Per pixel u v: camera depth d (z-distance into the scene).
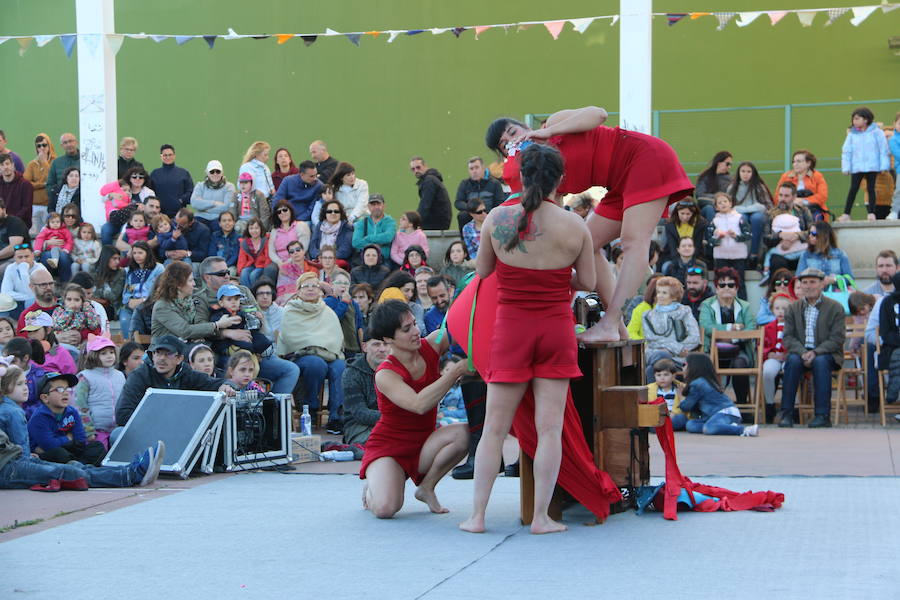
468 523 5.39
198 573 4.55
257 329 9.38
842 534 5.16
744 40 15.73
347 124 17.12
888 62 15.23
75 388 8.38
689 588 4.18
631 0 12.23
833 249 11.70
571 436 5.46
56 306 10.69
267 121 17.33
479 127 16.67
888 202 13.67
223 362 9.29
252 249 12.45
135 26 17.56
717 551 4.84
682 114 15.22
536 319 5.18
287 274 12.12
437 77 16.80
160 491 6.87
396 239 12.48
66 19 17.58
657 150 5.70
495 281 5.45
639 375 6.27
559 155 5.13
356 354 10.62
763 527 5.37
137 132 17.62
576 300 5.98
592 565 4.60
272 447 7.98
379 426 5.90
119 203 13.38
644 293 11.75
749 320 10.70
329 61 17.12
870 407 10.77
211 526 5.59
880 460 7.70
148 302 10.14
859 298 11.03
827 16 15.41
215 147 17.44
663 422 5.76
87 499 6.58
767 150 14.99
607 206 5.90
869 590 4.11
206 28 17.41
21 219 13.64
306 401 9.94
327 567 4.63
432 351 5.77
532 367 5.25
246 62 17.34
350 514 5.90
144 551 5.00
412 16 16.81
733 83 15.79
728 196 12.17
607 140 5.74
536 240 5.12
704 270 11.55
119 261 12.63
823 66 15.48
